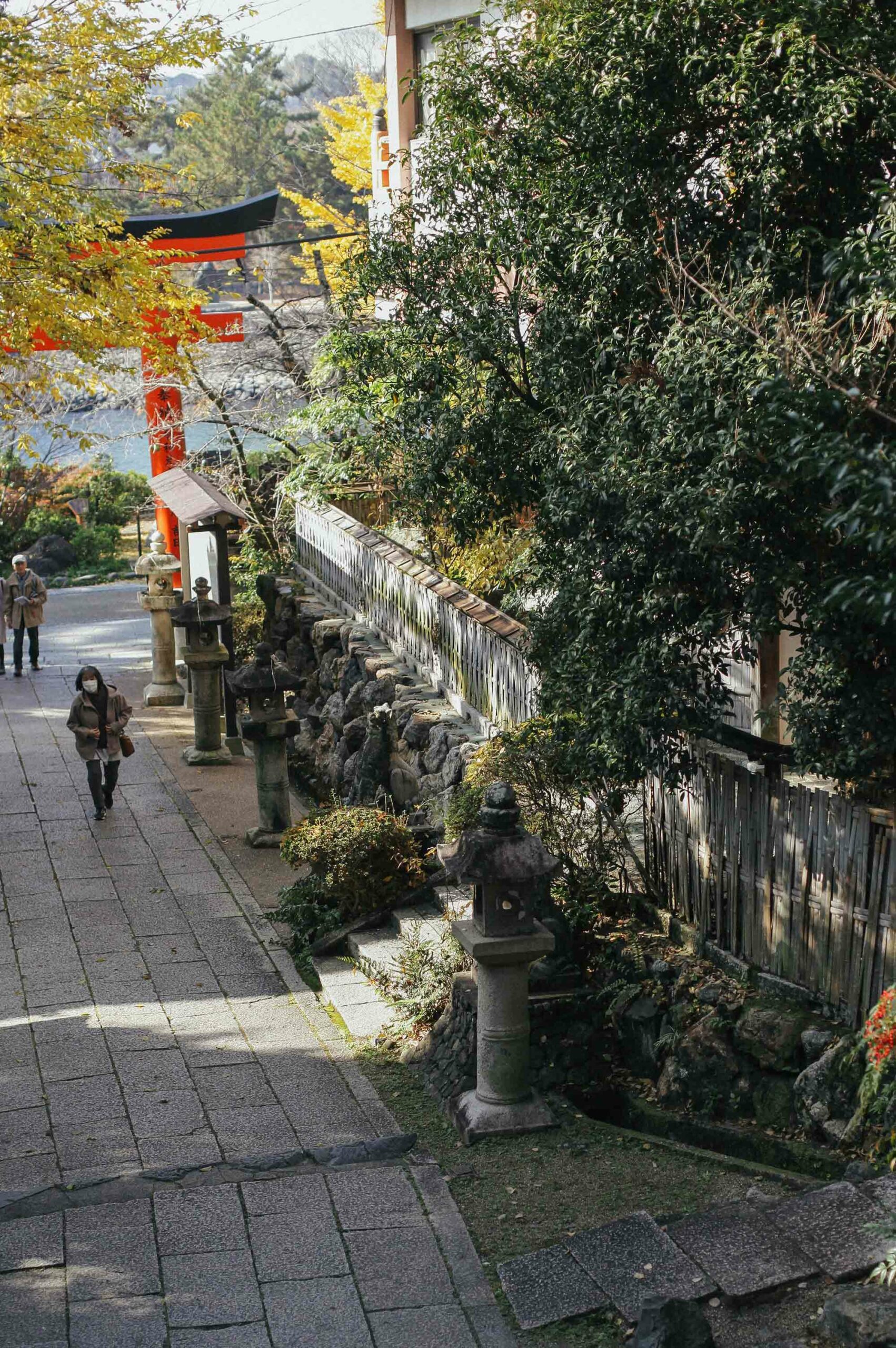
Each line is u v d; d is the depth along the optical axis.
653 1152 7.35
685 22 7.57
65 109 14.69
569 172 8.77
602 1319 5.58
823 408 5.79
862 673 6.98
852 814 7.24
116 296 14.94
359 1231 6.53
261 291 33.91
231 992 10.20
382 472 15.84
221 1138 7.85
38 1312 5.88
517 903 7.64
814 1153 6.97
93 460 40.41
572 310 8.55
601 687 7.70
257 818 14.73
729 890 8.25
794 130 7.18
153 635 19.94
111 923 11.68
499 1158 7.36
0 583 21.41
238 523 18.00
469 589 15.94
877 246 6.24
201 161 54.97
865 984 7.14
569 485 7.91
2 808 15.00
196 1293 6.01
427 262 10.23
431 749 13.33
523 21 11.90
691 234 8.08
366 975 10.27
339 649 18.06
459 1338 5.61
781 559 6.75
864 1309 5.00
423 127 10.88
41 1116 8.15
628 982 8.51
